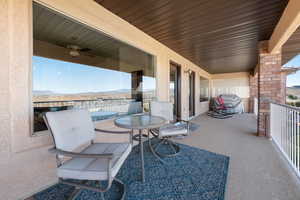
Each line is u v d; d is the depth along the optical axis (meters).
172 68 4.65
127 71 3.84
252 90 7.82
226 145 2.92
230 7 2.15
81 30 2.34
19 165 1.41
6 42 1.31
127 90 3.80
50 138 1.65
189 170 1.95
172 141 3.07
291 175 1.83
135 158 2.34
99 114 2.73
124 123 1.81
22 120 1.42
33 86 1.65
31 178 1.50
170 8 2.20
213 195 1.47
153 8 2.21
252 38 3.33
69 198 1.37
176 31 3.00
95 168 1.20
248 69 7.59
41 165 1.58
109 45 3.11
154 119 2.11
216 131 4.03
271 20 2.51
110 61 3.87
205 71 7.93
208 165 2.09
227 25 2.72
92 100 3.22
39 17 1.79
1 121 1.30
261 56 3.43
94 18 2.09
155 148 2.77
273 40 2.90
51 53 2.93
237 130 4.14
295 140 1.99
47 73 2.86
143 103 3.65
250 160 2.25
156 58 3.50
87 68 3.75
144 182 1.69
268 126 3.41
